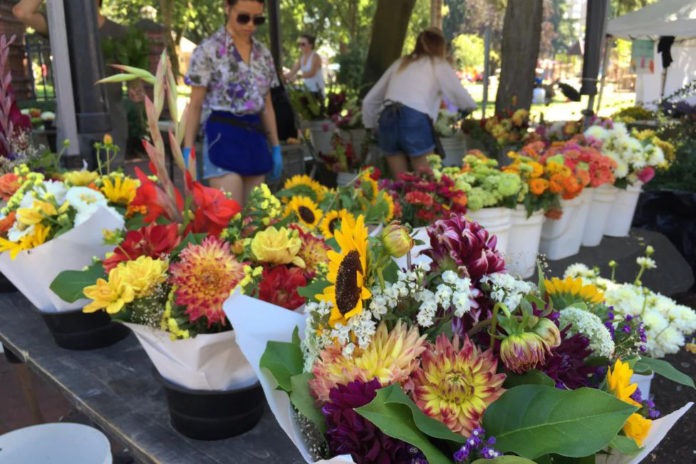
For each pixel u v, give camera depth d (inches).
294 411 34.6
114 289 41.4
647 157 141.1
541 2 196.2
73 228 54.1
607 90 899.4
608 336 36.3
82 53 92.9
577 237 132.0
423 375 30.9
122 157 102.2
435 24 368.8
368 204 79.4
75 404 52.2
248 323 37.0
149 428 47.1
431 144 165.8
